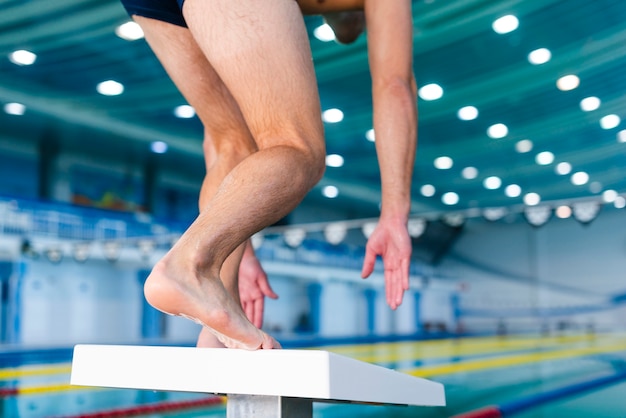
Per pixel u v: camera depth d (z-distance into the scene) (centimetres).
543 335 1284
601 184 949
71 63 595
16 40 543
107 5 479
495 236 1401
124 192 1122
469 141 802
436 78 625
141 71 616
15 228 1041
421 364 698
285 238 989
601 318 1273
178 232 1161
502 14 496
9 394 407
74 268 1173
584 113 698
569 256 1323
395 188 93
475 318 1401
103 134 845
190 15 80
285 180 71
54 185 1004
